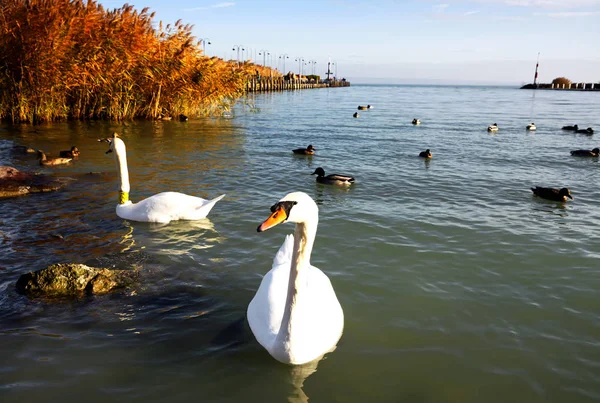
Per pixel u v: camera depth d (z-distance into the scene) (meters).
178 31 10.90
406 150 8.27
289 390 1.80
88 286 2.50
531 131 11.68
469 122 14.01
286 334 1.90
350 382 1.86
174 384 1.80
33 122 9.63
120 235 3.38
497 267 3.02
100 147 7.20
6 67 9.13
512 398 1.79
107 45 9.39
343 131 10.96
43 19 8.67
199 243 3.27
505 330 2.27
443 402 1.76
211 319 2.27
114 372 1.86
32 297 2.41
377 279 2.80
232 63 12.10
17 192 4.34
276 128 11.07
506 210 4.45
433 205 4.55
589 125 13.64
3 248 3.04
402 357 2.03
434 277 2.85
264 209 4.17
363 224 3.85
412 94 42.81
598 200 4.98
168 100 11.74
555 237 3.65
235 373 1.88
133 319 2.25
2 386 1.75
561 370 1.96
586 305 2.53
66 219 3.69
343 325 2.27
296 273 1.86
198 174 5.60
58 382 1.79
